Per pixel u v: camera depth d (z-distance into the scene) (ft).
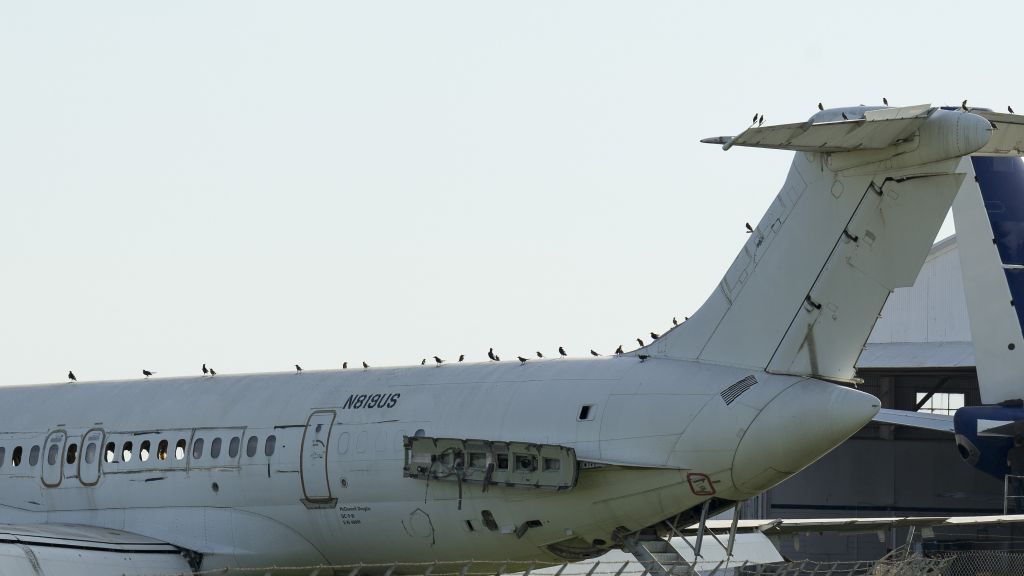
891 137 250.78
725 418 268.41
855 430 260.21
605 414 281.95
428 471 303.68
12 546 305.53
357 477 315.78
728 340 278.67
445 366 323.57
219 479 337.93
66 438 367.04
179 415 353.10
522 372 304.50
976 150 247.09
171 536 343.26
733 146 224.53
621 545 293.02
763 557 395.96
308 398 334.24
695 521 283.18
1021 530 484.74
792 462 264.11
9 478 372.38
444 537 304.91
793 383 266.57
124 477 354.13
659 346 289.74
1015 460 483.51
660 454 273.95
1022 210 483.92
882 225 261.85
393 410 315.78
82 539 323.57
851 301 265.13
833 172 266.57
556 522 289.12
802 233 270.67
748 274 278.26
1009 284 481.05
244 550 333.21
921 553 415.03
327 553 326.24
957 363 639.76
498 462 294.05
